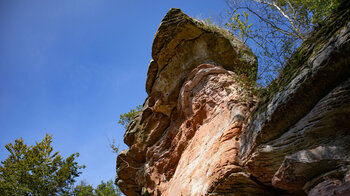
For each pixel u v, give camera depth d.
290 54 6.95
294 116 5.41
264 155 5.77
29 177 17.88
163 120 12.88
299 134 5.23
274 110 5.60
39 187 18.00
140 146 13.84
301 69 5.29
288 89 5.41
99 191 21.70
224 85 9.74
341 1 5.41
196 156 8.84
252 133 6.32
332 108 4.73
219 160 6.91
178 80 12.13
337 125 4.78
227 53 11.59
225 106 8.92
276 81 6.87
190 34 11.70
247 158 6.24
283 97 5.46
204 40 11.71
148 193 12.37
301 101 5.21
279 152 5.55
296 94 5.19
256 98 8.17
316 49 5.19
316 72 4.88
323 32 5.37
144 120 14.12
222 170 6.54
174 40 11.80
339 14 5.21
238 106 8.07
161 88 12.84
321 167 4.62
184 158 9.83
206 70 10.62
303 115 5.32
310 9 7.50
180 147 10.66
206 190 6.90
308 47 5.61
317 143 5.00
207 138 8.81
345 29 4.56
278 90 5.85
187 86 11.05
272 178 5.58
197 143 9.37
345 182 4.11
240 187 6.31
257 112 6.45
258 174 6.08
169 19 11.88
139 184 13.54
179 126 11.72
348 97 4.55
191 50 11.87
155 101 13.32
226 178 6.36
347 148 4.54
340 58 4.59
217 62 11.52
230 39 11.86
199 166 8.16
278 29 7.96
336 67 4.67
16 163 18.38
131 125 15.09
